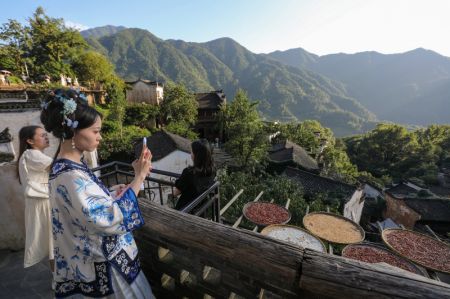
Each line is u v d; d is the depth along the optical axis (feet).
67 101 3.10
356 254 9.56
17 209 9.50
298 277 3.55
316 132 158.51
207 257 4.42
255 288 4.07
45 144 7.34
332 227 11.76
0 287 8.05
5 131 10.47
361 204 65.21
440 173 121.39
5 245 9.75
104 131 69.26
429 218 63.77
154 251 5.23
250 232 4.12
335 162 109.81
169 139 54.13
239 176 33.27
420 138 181.27
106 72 102.99
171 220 4.75
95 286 3.62
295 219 21.84
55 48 87.61
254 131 65.05
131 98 111.04
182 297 5.26
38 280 8.34
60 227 3.47
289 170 60.23
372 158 171.42
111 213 3.30
